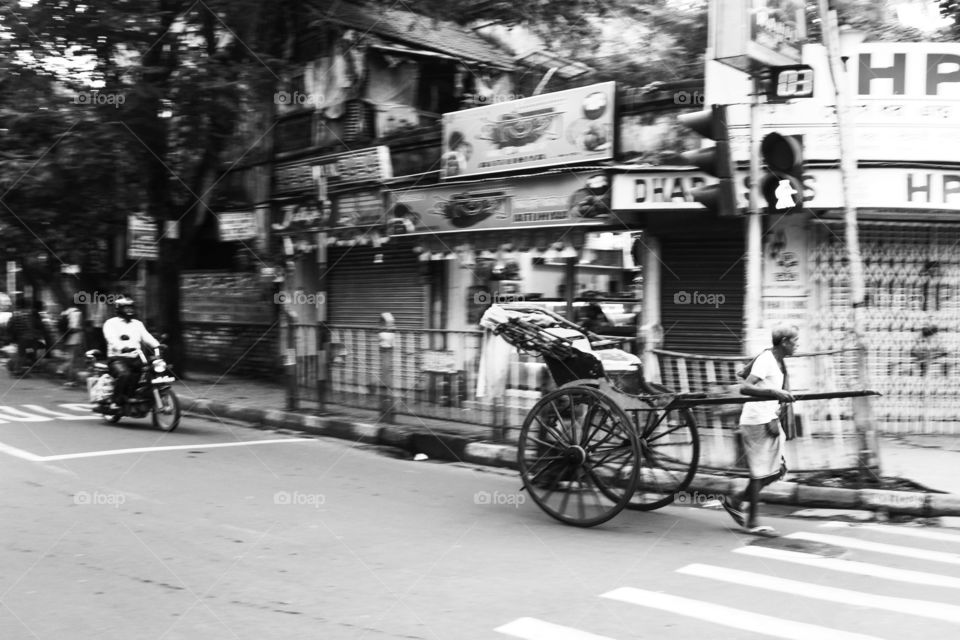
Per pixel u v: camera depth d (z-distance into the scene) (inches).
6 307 1162.6
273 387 641.0
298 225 624.1
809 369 423.8
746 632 181.2
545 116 468.4
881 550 252.7
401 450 432.1
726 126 315.6
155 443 433.7
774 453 273.4
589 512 301.4
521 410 403.2
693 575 223.9
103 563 230.4
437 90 672.4
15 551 240.8
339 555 241.1
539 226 462.6
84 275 742.5
